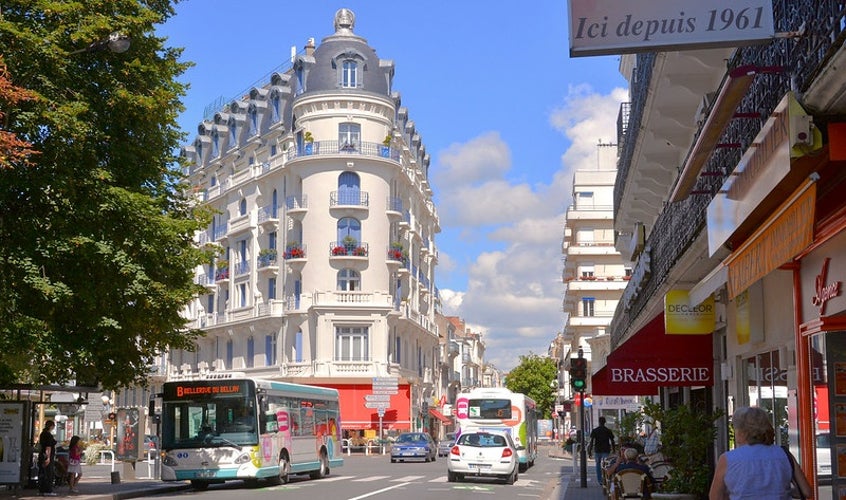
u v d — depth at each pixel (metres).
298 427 32.03
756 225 12.56
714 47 9.51
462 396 40.28
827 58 8.47
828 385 11.77
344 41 71.44
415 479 33.56
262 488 28.19
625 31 9.41
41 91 19.69
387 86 72.19
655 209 31.50
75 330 23.98
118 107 22.06
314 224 69.00
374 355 68.69
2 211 20.92
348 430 67.56
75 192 20.92
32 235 20.94
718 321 19.97
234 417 28.12
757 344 16.30
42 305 22.41
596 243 77.88
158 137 24.25
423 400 82.38
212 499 23.69
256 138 76.69
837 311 11.16
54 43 19.66
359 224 69.50
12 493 25.11
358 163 69.19
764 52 11.76
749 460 7.02
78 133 19.62
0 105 17.72
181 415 28.38
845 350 11.62
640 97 22.47
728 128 14.58
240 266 77.50
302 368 68.75
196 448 27.92
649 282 25.61
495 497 24.69
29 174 19.94
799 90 9.66
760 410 7.25
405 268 73.50
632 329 32.91
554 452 71.88
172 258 24.95
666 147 24.83
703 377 21.70
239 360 76.50
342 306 68.00
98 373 26.28
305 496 24.52
